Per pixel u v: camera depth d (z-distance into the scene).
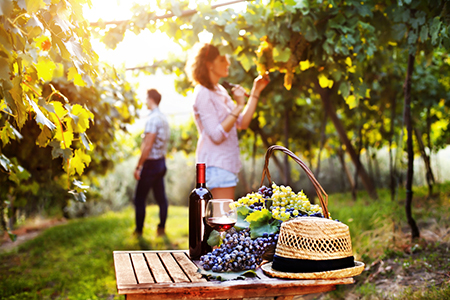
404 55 4.75
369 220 3.78
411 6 2.53
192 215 1.73
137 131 10.45
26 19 1.43
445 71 5.91
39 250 4.90
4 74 1.21
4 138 2.00
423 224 3.62
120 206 9.21
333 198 6.57
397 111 5.80
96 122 3.62
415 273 2.55
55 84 3.23
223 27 2.83
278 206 1.70
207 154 2.79
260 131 6.10
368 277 2.70
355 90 2.87
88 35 1.84
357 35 2.67
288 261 1.43
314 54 2.87
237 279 1.40
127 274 1.47
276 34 2.80
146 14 2.78
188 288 1.31
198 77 2.83
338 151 7.30
